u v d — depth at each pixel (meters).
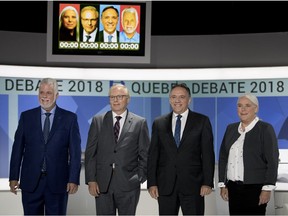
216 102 6.79
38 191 4.92
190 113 4.92
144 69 6.80
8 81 6.69
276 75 6.59
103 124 5.04
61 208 4.98
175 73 6.82
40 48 6.73
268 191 4.62
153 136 4.91
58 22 6.20
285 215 5.86
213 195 6.11
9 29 7.14
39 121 5.00
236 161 4.74
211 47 6.77
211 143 4.83
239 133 4.82
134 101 6.86
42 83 4.95
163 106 6.86
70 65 6.78
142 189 6.09
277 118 6.70
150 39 6.26
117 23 6.23
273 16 7.06
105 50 6.24
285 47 6.58
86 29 6.21
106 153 4.97
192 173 4.80
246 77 6.69
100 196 4.96
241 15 7.12
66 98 6.80
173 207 4.84
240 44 6.71
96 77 6.79
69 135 5.01
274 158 4.64
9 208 6.08
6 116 6.70
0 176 6.69
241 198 4.71
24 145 5.08
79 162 4.97
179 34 7.33
